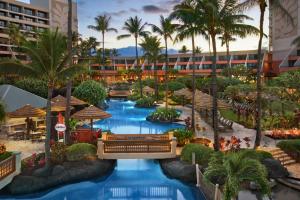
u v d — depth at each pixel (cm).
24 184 1834
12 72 1806
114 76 10612
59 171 1973
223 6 2253
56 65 1877
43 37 1859
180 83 6347
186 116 4175
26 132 2819
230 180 1304
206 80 5875
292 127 3128
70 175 1994
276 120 3216
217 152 1975
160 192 1927
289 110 3350
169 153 2245
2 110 2169
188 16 2498
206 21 2258
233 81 5744
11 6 9088
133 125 3822
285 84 3791
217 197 1552
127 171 2250
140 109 5212
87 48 8781
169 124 3831
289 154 2308
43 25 10025
